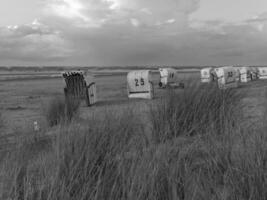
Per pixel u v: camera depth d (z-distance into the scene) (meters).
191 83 4.89
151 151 2.63
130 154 2.77
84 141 2.78
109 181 2.32
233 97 4.81
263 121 3.34
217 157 2.64
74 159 2.53
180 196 2.16
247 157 2.40
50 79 80.94
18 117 11.60
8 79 87.00
